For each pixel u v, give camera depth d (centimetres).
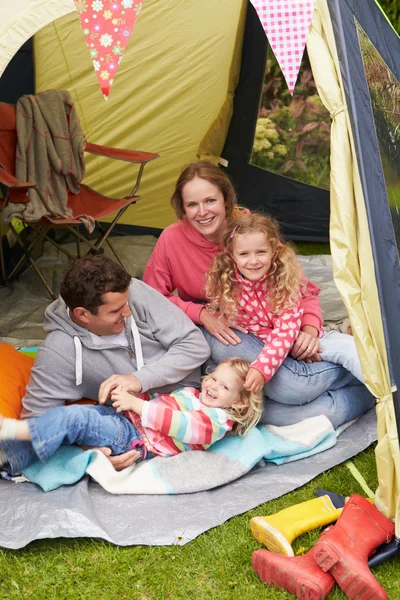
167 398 261
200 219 280
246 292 276
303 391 273
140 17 442
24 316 388
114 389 250
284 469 256
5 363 274
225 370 259
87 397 265
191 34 452
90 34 208
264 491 242
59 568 207
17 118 413
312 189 500
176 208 291
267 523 214
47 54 443
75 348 251
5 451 237
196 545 217
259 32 460
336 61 210
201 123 482
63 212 413
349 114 209
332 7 211
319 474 255
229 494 241
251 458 252
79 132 433
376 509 217
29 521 221
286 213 506
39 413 250
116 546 215
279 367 272
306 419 275
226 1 441
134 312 267
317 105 477
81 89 457
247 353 278
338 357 276
